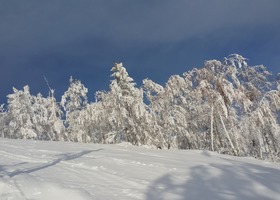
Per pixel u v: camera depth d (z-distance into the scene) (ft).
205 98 78.18
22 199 22.48
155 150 54.29
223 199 23.08
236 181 28.50
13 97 111.55
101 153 44.60
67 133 96.22
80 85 100.42
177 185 26.94
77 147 52.95
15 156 41.47
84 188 25.31
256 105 72.33
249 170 33.81
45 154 43.34
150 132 73.72
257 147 78.89
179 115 83.97
